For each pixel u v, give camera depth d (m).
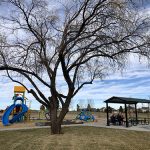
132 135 19.34
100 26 18.27
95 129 24.41
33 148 12.77
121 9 16.64
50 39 19.97
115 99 30.42
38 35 19.64
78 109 84.75
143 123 35.75
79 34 18.58
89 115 44.34
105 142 14.77
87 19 17.89
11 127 28.80
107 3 17.20
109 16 17.47
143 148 12.83
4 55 19.06
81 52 19.80
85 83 20.78
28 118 40.97
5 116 33.78
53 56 20.53
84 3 17.88
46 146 13.28
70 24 19.20
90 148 12.63
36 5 18.89
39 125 31.28
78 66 20.12
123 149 12.42
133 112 66.94
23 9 18.69
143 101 34.44
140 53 17.80
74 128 25.38
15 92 38.84
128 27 16.94
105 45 18.30
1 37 19.03
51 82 19.59
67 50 19.03
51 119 19.83
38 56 20.08
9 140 16.34
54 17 19.92
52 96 19.88
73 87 19.75
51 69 19.83
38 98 19.78
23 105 38.22
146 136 18.86
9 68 19.06
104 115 67.31
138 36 17.61
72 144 13.89
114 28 17.95
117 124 32.94
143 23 17.28
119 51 18.14
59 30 20.00
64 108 19.83
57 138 16.53
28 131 22.72
